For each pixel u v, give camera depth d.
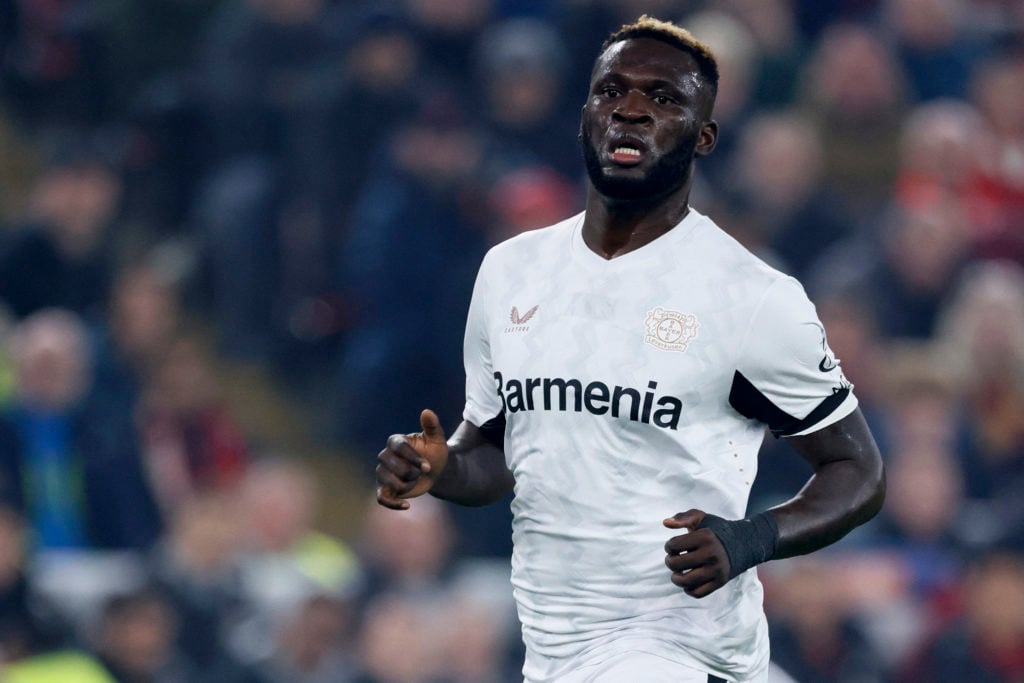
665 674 14.91
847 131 44.91
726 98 43.16
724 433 15.14
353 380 40.31
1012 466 36.19
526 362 15.36
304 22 44.19
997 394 36.62
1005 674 32.66
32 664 31.27
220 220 43.03
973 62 46.88
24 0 48.09
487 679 32.56
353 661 32.38
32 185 47.50
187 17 47.03
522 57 41.75
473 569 35.47
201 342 43.16
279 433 42.34
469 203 40.06
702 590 14.18
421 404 40.12
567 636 15.33
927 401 36.50
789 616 32.66
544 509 15.30
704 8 45.00
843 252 41.16
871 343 38.44
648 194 15.17
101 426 36.75
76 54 47.28
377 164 41.03
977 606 32.88
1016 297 37.09
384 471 15.22
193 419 38.19
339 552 36.97
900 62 46.47
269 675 32.16
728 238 15.42
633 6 43.22
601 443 15.03
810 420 15.07
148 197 44.62
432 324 39.81
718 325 14.97
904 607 33.59
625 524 15.01
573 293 15.40
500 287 15.84
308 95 42.56
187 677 32.41
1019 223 41.69
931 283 39.94
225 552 33.88
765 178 41.50
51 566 34.31
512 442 15.60
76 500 36.06
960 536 34.72
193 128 44.62
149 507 36.78
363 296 40.53
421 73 43.22
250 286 42.88
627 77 15.16
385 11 43.41
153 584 32.88
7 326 40.28
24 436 35.88
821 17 48.34
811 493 14.94
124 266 43.50
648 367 14.95
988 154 42.78
